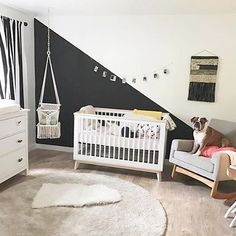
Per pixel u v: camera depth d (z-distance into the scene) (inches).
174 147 140.3
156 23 157.5
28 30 171.3
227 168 111.1
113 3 135.0
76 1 133.5
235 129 140.3
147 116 151.1
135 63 164.6
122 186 128.0
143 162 140.8
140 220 98.5
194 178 134.6
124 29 162.9
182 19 153.2
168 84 161.0
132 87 167.3
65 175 138.6
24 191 117.0
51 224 93.2
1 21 144.9
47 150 183.9
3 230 88.7
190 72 155.2
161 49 159.0
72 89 178.2
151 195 120.6
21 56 163.5
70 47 173.5
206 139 136.1
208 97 153.9
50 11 158.2
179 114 161.8
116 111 166.1
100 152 146.3
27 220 95.0
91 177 137.4
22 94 166.2
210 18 148.9
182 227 96.7
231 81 150.6
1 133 115.6
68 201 108.3
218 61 150.6
